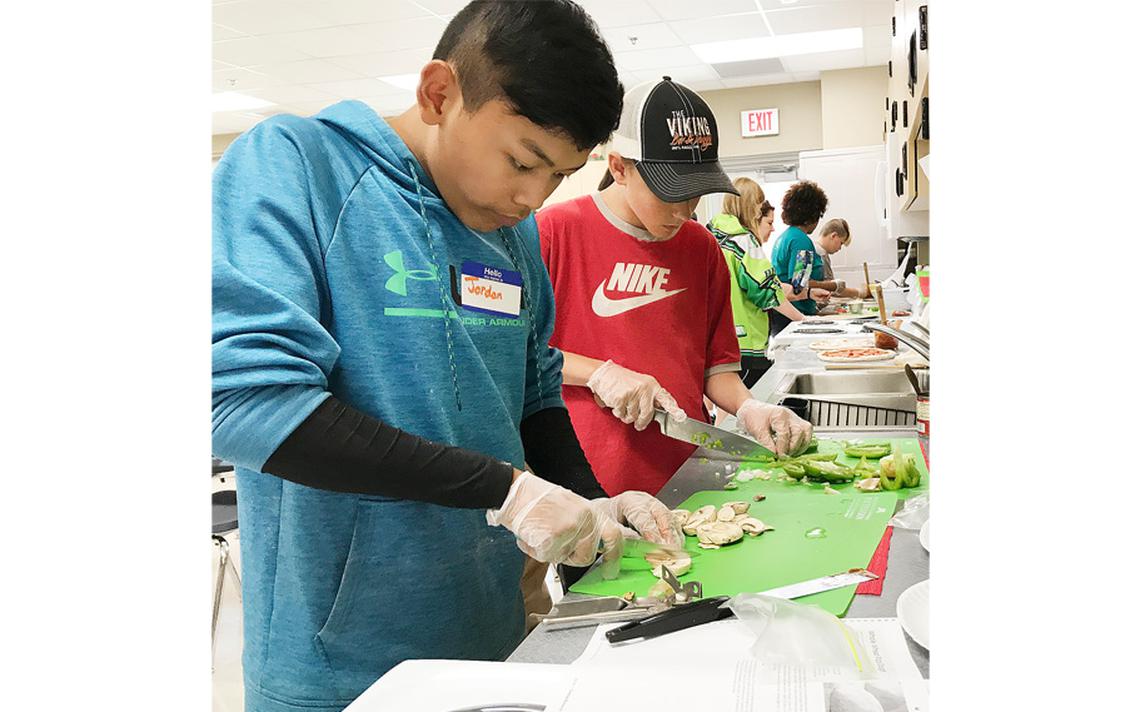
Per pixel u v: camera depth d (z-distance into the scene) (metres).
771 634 0.76
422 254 1.01
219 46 4.05
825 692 0.67
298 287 0.88
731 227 3.55
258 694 1.03
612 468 1.71
